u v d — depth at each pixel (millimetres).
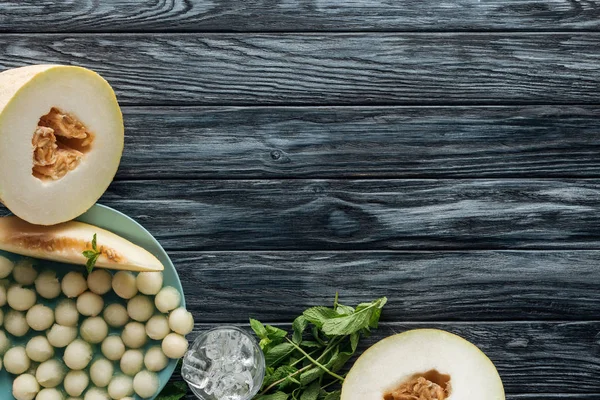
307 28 1136
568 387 1150
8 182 1013
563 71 1145
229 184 1142
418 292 1150
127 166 1136
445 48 1141
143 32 1131
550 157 1148
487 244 1150
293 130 1141
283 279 1147
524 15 1141
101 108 1036
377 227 1148
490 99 1145
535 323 1153
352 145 1144
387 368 1081
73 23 1128
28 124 1002
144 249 1086
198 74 1134
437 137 1145
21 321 1093
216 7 1132
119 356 1099
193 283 1146
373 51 1139
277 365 1142
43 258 1094
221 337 1104
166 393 1138
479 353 1081
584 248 1152
